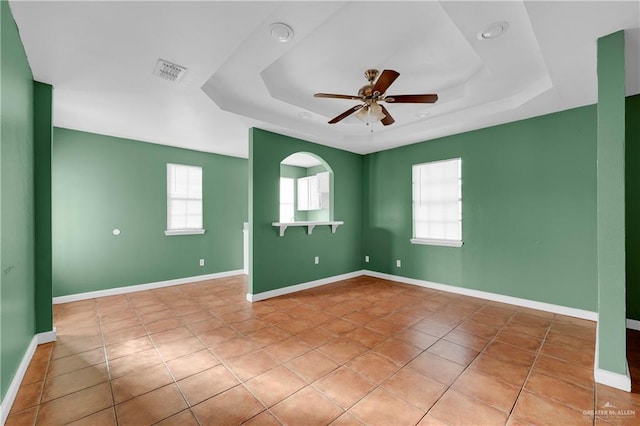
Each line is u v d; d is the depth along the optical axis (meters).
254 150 3.90
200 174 5.31
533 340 2.67
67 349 2.52
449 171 4.41
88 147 4.08
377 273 5.32
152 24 1.85
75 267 3.97
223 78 2.78
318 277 4.76
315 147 4.74
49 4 1.66
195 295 4.21
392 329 2.95
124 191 4.39
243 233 5.80
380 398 1.85
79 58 2.23
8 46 1.75
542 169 3.47
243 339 2.73
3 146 1.73
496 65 2.54
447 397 1.86
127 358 2.37
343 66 2.72
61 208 3.88
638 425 1.60
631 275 2.97
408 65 2.71
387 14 2.00
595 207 3.14
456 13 1.85
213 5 1.69
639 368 2.16
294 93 3.36
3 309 1.73
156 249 4.69
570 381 2.02
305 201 7.12
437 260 4.47
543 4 1.67
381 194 5.25
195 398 1.86
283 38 2.09
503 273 3.79
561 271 3.35
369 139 4.77
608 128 1.96
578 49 2.11
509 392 1.91
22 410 1.74
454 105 3.48
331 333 2.86
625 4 1.66
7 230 1.80
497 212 3.84
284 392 1.92
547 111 3.35
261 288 4.00
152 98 2.94
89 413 1.72
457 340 2.68
